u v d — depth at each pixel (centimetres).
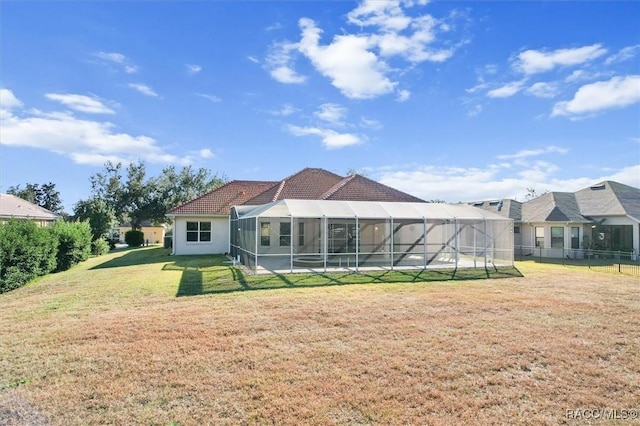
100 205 3953
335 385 509
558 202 2791
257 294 1134
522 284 1350
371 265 1936
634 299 1080
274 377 534
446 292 1176
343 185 2459
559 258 2523
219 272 1638
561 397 482
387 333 743
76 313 901
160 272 1648
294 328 774
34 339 697
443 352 637
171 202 4981
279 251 2325
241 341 689
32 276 1477
